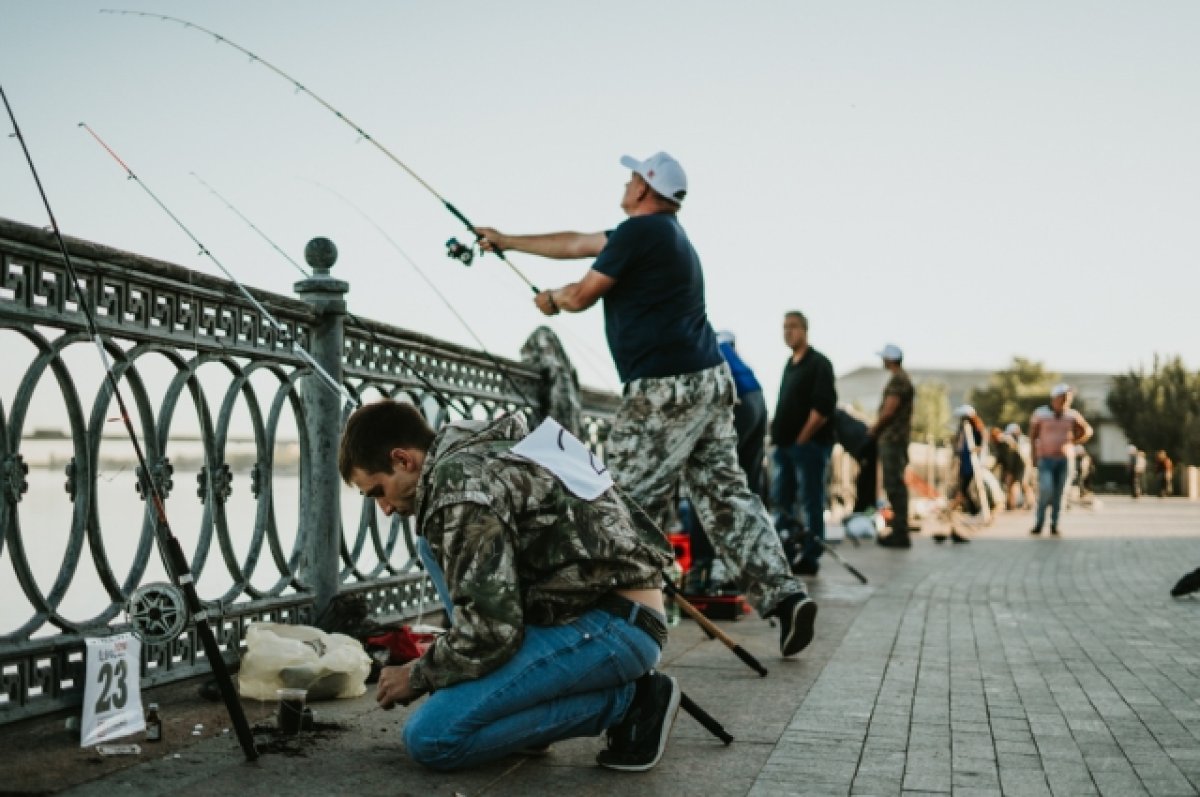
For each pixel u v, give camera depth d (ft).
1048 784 10.92
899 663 17.42
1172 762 11.76
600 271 16.87
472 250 17.80
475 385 21.52
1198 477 140.67
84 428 11.70
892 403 43.96
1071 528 61.31
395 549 18.75
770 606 17.42
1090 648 19.16
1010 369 263.29
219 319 14.02
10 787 9.88
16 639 10.88
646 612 10.94
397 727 12.39
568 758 11.57
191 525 13.91
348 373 16.89
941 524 62.54
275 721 12.43
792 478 33.45
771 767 11.35
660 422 17.03
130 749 11.07
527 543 10.62
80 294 10.84
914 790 10.66
